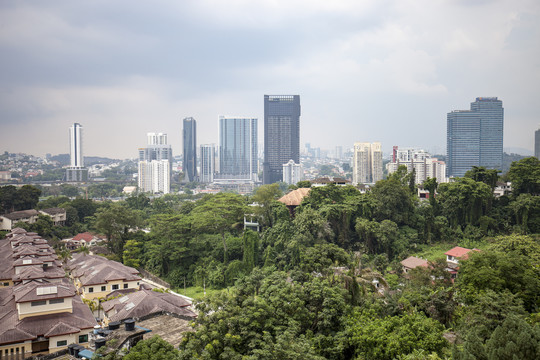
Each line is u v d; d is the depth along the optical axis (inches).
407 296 2544.3
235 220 5083.7
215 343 1836.9
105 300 3193.9
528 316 2110.0
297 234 4446.4
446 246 4911.4
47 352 2228.1
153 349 1683.1
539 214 4872.0
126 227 5403.5
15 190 6879.9
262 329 2042.3
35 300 2353.6
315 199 5182.1
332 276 2623.0
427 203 5388.8
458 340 2038.6
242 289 2346.2
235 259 4773.6
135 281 3595.0
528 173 5221.5
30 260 3341.5
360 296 2551.7
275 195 5639.8
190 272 4680.1
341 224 4918.8
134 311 2536.9
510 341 1561.3
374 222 4758.9
